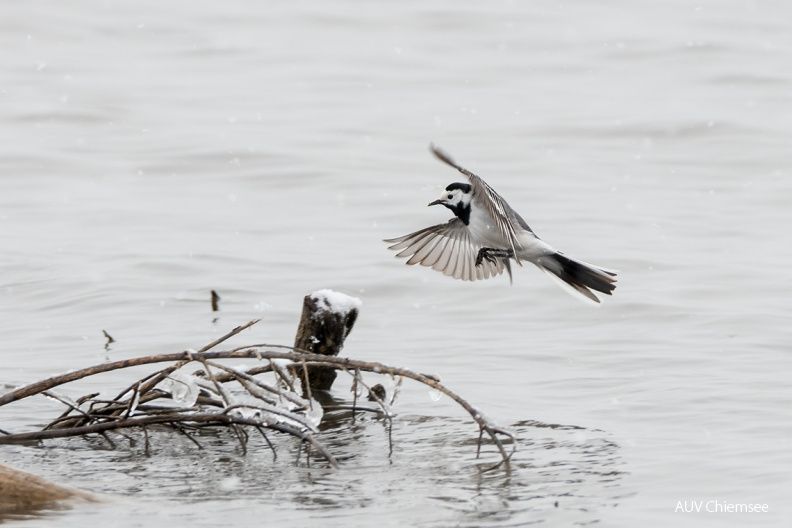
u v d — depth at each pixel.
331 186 24.05
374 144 28.03
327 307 11.69
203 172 25.41
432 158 26.69
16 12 46.12
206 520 7.48
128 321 14.77
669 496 8.02
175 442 9.87
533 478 8.52
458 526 7.36
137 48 41.22
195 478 8.63
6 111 31.12
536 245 9.65
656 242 19.48
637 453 9.19
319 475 8.72
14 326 14.67
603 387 11.62
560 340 13.84
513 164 26.30
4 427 10.30
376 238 19.89
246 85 35.41
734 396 10.97
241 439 9.38
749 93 33.84
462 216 9.90
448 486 8.34
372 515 7.61
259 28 44.56
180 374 9.45
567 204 22.61
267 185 24.23
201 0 50.03
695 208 22.22
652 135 29.19
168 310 15.30
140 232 20.25
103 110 31.59
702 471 8.59
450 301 16.02
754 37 42.03
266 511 7.70
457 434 10.02
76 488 8.06
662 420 10.27
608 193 23.61
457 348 13.52
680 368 12.30
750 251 18.77
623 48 40.38
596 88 34.94
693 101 32.88
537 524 7.40
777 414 10.28
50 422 10.49
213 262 18.03
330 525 7.39
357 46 41.31
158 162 26.20
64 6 48.00
